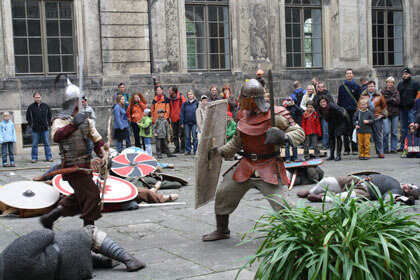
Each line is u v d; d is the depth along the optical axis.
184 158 14.21
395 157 13.32
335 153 14.49
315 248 3.45
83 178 5.64
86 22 16.72
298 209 3.72
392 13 21.94
